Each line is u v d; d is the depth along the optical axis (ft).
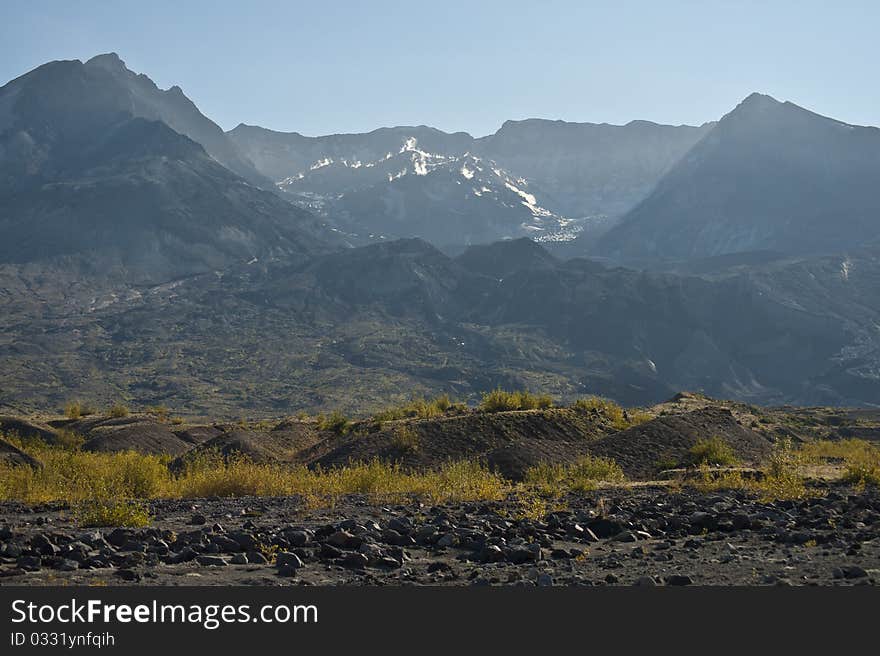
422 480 105.81
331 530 56.44
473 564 46.70
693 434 159.63
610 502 79.20
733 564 44.75
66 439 234.99
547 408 198.18
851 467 102.53
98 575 43.45
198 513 73.77
